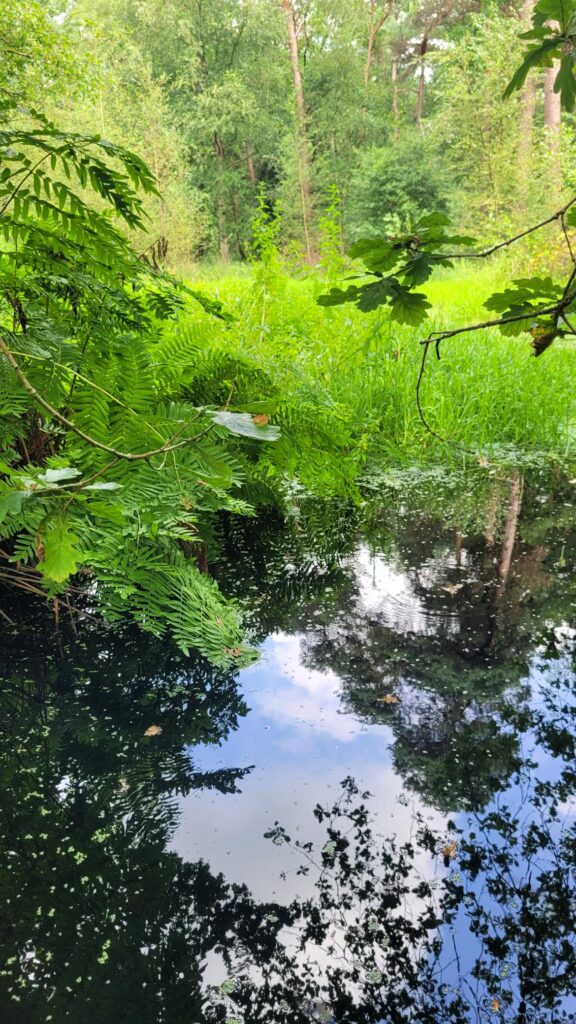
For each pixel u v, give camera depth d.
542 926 1.41
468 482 4.27
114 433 1.72
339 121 29.84
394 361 5.47
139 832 1.66
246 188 28.03
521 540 3.34
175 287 2.31
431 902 1.47
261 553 3.25
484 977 1.32
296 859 1.59
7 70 9.57
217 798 1.76
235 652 2.38
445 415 5.05
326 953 1.36
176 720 2.06
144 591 2.48
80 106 14.06
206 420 1.05
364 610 2.69
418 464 4.58
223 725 2.04
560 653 2.36
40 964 1.36
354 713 2.07
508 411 5.18
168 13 25.92
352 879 1.53
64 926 1.43
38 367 1.84
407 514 3.74
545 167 13.48
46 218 1.60
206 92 25.64
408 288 1.09
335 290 1.12
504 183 15.26
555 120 15.35
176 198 17.56
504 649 2.39
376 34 32.59
